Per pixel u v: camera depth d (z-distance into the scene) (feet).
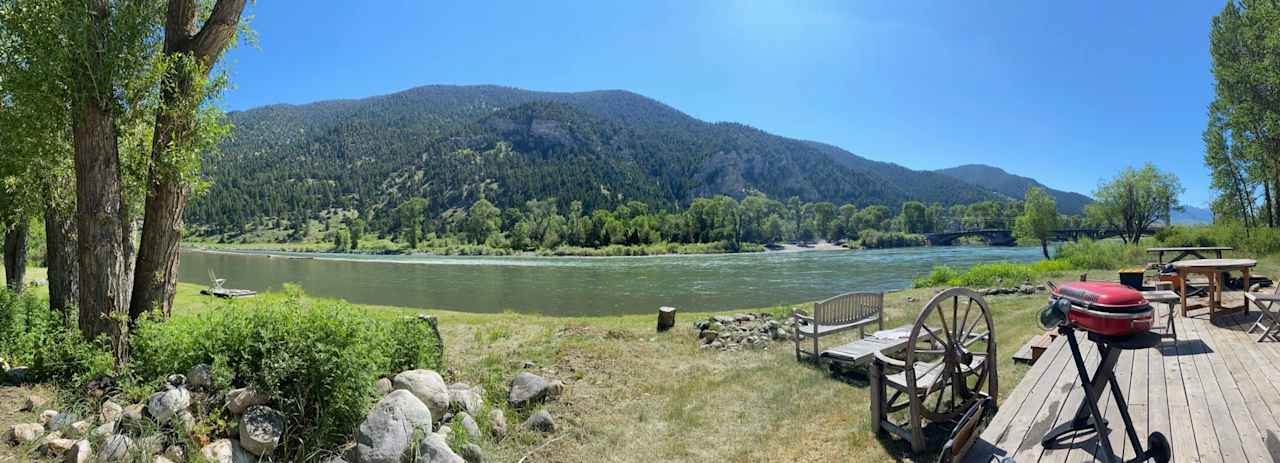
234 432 15.01
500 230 439.22
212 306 19.85
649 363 27.30
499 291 112.47
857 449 15.88
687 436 17.87
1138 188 150.82
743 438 17.49
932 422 16.94
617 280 137.18
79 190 19.85
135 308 21.54
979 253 272.92
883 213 492.95
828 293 101.04
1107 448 10.58
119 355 19.76
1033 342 22.90
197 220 543.80
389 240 437.58
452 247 362.53
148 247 21.75
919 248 378.12
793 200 551.59
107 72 19.93
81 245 19.75
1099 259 76.28
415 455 14.61
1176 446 12.01
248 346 16.46
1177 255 75.87
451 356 28.43
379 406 15.60
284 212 582.35
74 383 17.35
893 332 25.35
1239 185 108.47
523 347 30.86
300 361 15.85
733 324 36.37
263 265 208.54
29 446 13.91
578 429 18.44
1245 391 15.14
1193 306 27.45
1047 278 59.72
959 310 40.29
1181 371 17.30
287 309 17.28
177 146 21.80
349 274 161.89
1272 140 85.92
